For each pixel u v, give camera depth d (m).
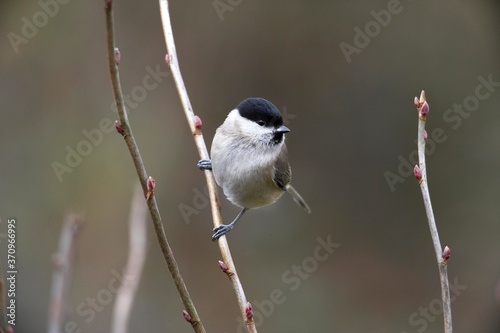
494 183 13.14
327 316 12.21
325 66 13.46
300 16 13.30
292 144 13.82
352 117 13.66
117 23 12.82
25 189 11.95
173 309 11.48
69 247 4.08
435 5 13.29
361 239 13.33
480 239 12.93
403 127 13.59
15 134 12.27
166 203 12.59
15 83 12.40
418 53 13.44
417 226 13.31
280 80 13.42
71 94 12.50
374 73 13.51
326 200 13.61
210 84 13.27
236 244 13.01
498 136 13.14
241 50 13.36
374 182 13.67
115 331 4.19
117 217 11.87
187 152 12.88
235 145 6.43
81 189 12.05
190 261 12.47
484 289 12.30
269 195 6.92
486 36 13.27
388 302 12.45
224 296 12.25
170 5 13.25
